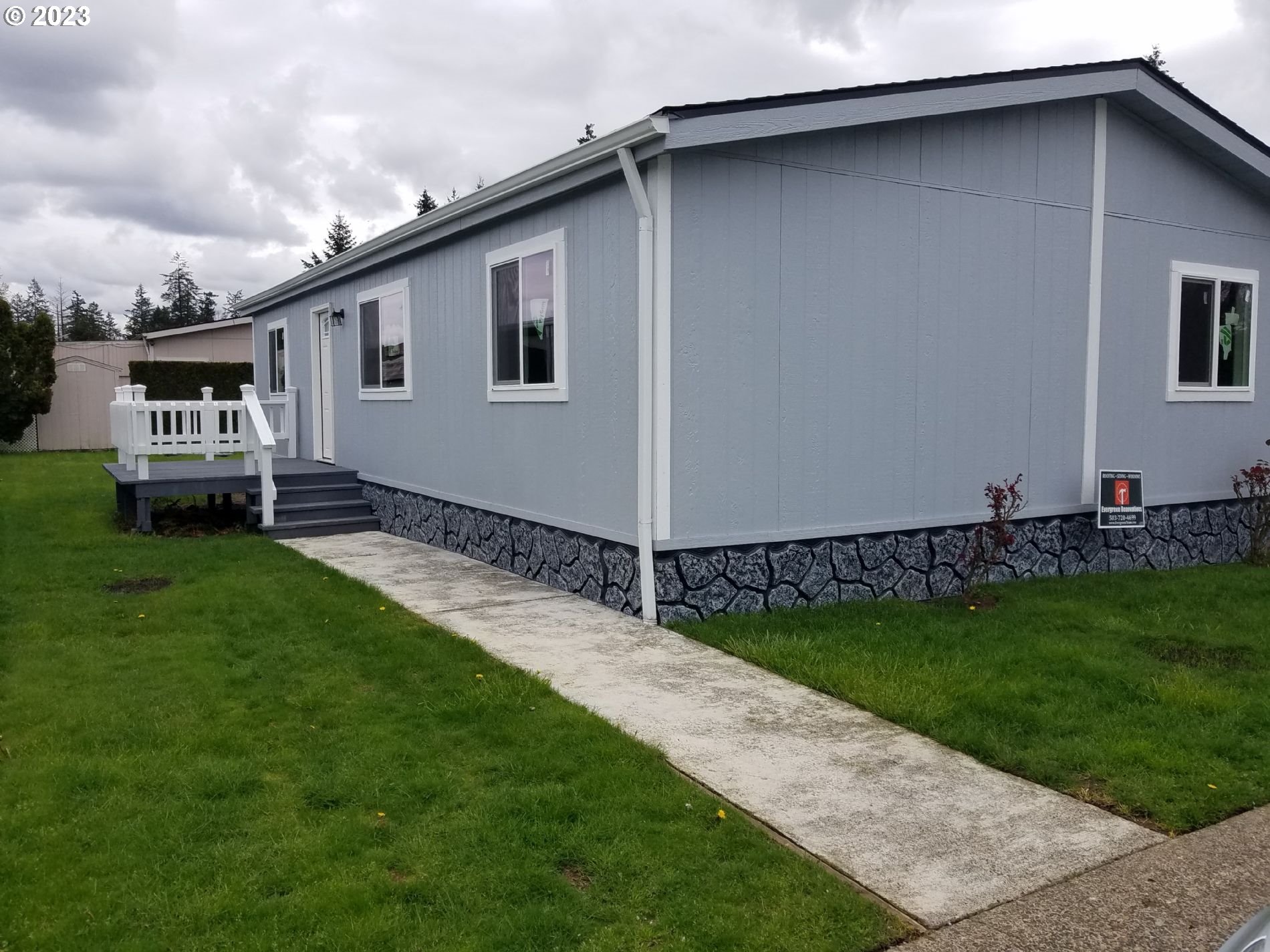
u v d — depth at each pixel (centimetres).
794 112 625
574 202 711
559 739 417
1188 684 504
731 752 418
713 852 323
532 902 289
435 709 454
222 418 1683
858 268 691
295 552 868
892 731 449
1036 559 810
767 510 666
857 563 709
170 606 645
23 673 500
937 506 746
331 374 1268
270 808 347
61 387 2170
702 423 636
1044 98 746
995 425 774
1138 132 843
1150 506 881
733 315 641
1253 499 934
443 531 954
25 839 322
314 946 265
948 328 741
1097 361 831
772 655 550
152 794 358
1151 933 285
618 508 671
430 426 982
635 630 618
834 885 305
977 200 748
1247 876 320
